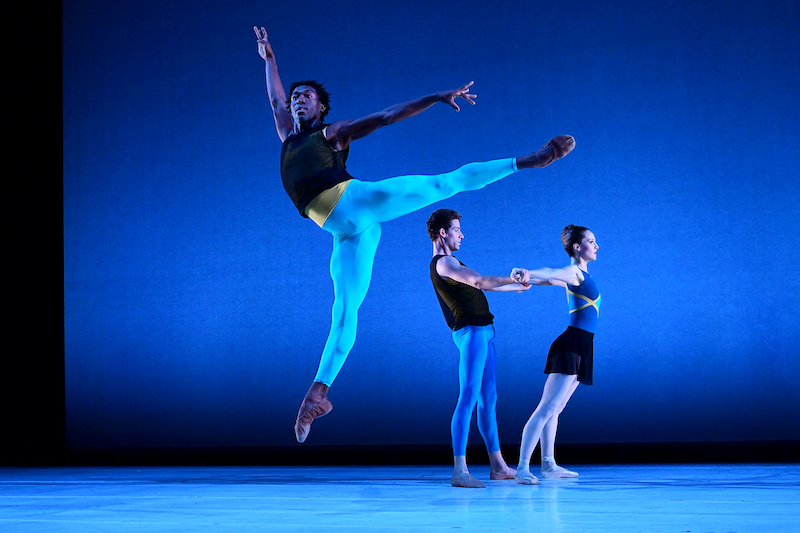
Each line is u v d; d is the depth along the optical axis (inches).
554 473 130.8
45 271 215.8
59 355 212.7
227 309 203.2
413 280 190.2
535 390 180.9
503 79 189.6
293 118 109.4
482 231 188.2
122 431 207.2
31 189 218.5
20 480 150.5
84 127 218.4
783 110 171.5
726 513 80.7
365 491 113.0
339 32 202.4
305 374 196.1
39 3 221.9
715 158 174.4
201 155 209.5
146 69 215.9
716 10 177.3
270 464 187.3
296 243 199.9
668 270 174.9
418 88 195.3
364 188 100.7
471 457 179.5
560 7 187.3
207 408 201.8
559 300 181.5
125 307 210.4
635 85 180.7
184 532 73.5
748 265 170.6
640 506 87.4
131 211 212.8
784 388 166.4
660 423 172.2
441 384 186.2
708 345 171.2
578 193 182.2
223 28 211.2
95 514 89.9
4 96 221.6
